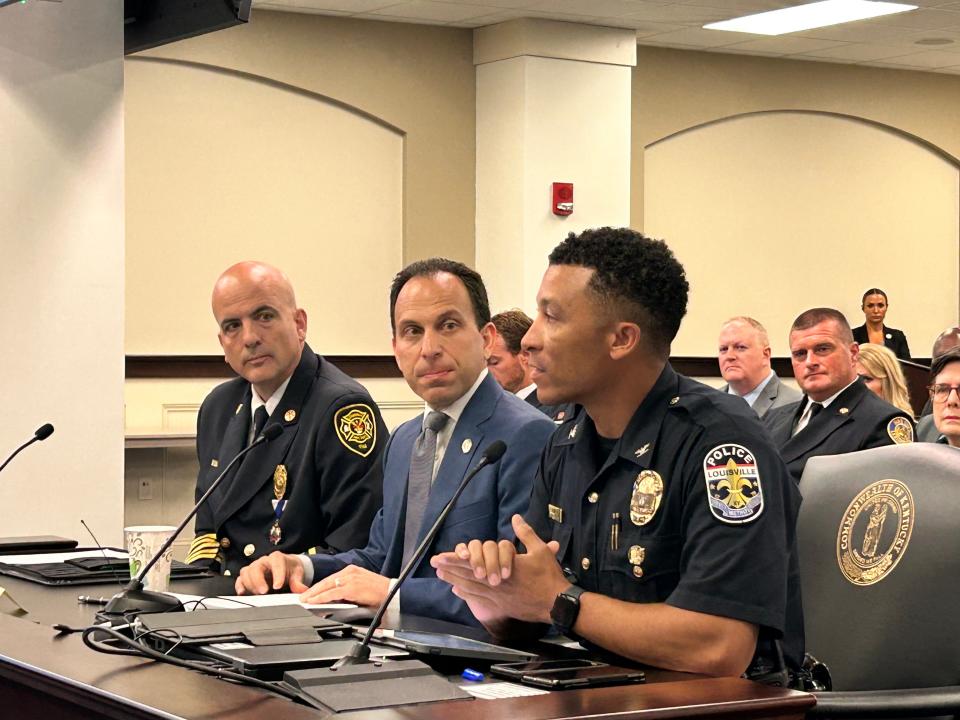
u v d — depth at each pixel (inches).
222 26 149.6
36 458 156.5
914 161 414.9
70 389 158.9
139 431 293.3
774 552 76.5
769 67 386.0
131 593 88.8
